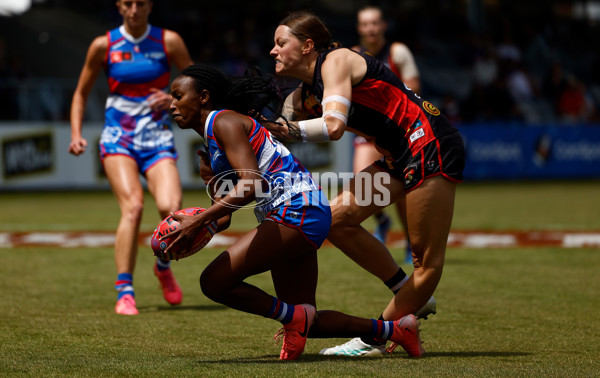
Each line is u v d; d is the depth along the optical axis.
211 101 14.52
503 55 79.75
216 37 74.56
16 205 48.62
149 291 23.25
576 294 22.28
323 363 14.11
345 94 14.66
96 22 80.31
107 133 21.25
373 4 81.56
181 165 58.62
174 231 13.48
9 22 76.25
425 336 17.08
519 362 14.45
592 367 13.91
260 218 14.80
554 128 68.62
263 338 16.75
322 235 14.33
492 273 26.05
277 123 14.81
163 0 65.06
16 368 13.28
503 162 67.50
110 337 16.72
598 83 85.19
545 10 93.62
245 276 13.99
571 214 43.88
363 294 22.36
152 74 21.22
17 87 57.72
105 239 34.28
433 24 90.06
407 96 15.12
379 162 15.92
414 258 15.38
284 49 15.13
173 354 15.06
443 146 14.91
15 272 26.00
